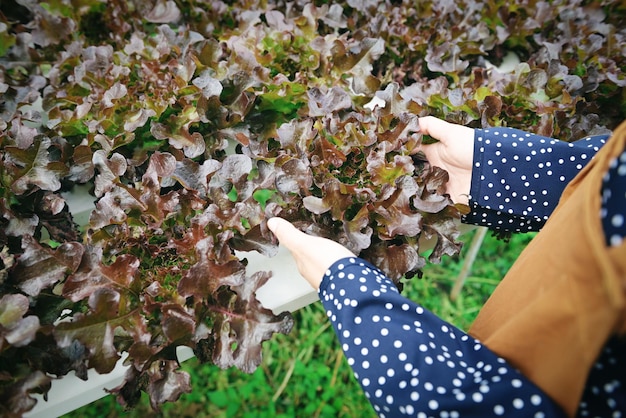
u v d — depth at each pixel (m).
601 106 1.13
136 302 0.73
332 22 1.06
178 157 0.85
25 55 0.96
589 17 1.21
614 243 0.42
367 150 0.85
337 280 0.64
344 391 1.38
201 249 0.72
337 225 0.80
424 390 0.52
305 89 0.93
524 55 1.20
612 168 0.43
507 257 1.68
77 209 0.88
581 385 0.44
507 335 0.51
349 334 0.60
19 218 0.77
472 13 1.13
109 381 0.74
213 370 1.38
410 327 0.58
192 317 0.71
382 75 1.09
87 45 1.04
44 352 0.69
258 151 0.84
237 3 1.10
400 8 1.12
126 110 0.89
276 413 1.34
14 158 0.78
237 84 0.90
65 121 0.85
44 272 0.71
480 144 0.81
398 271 0.78
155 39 0.96
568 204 0.53
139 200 0.77
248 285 0.72
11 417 0.63
